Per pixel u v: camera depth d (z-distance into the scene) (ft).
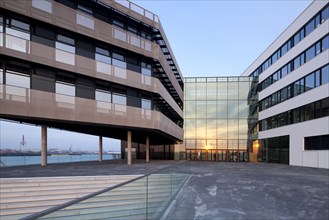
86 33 62.18
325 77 78.43
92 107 61.62
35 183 38.14
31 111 52.06
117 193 16.31
